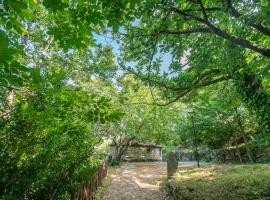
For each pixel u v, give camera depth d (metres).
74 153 7.05
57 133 5.34
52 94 3.92
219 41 6.79
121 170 22.14
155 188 13.70
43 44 10.75
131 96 21.91
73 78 11.26
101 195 11.67
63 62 11.02
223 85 12.36
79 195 7.80
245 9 5.69
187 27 8.66
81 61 11.54
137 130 26.52
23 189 5.24
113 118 4.21
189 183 12.42
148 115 24.72
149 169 22.95
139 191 12.97
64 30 4.54
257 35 8.16
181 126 26.75
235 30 5.95
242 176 12.09
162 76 9.53
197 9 6.72
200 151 31.75
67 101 4.09
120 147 30.31
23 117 4.71
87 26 4.61
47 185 6.30
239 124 21.14
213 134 24.59
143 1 5.92
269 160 19.61
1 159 4.85
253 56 9.48
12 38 3.29
